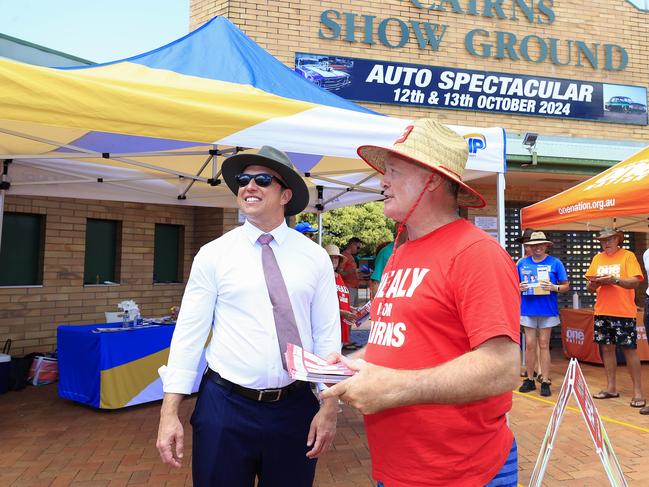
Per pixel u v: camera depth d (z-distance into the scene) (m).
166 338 5.80
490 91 9.07
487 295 1.37
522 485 3.70
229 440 2.13
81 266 7.64
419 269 1.56
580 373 3.00
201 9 8.46
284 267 2.29
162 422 2.08
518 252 10.05
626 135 9.71
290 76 4.55
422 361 1.48
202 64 4.09
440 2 8.97
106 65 4.01
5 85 2.68
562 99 9.39
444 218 1.64
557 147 8.87
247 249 2.29
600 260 6.11
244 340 2.17
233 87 3.59
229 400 2.14
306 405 2.28
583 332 8.34
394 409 1.54
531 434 4.85
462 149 1.67
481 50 9.11
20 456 4.18
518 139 8.86
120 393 5.39
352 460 4.14
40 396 6.09
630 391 6.48
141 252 8.39
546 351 6.34
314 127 3.43
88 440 4.56
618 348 8.17
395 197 1.68
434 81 8.84
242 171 2.43
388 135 3.62
